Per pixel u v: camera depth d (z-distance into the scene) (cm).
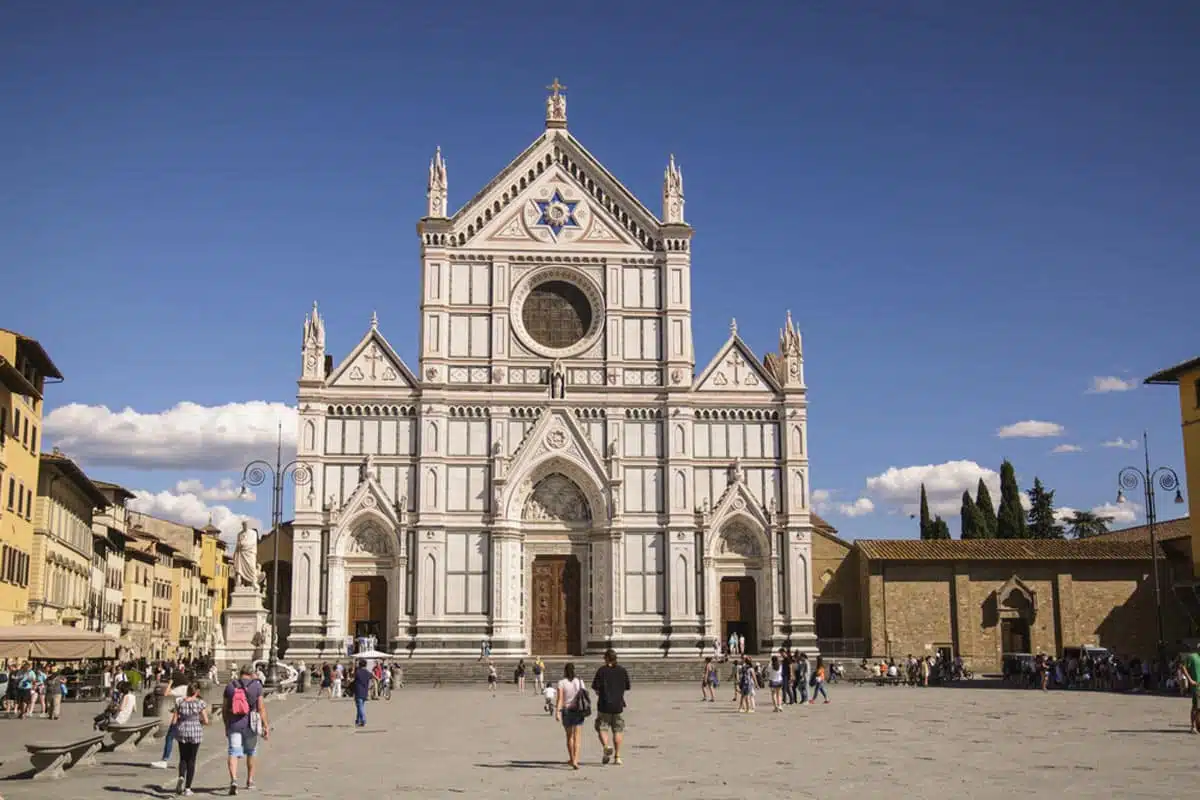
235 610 8812
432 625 9512
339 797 3061
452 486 9738
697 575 9781
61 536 9712
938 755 3866
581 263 10131
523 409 9881
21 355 8481
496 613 9550
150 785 3366
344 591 9588
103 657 6425
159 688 5612
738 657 9481
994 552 10219
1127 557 10150
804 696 6775
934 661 9288
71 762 3822
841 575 10550
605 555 9800
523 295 10081
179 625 15925
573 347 10025
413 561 9619
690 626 9700
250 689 3353
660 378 10062
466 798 3014
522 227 10131
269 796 3122
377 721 5762
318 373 9762
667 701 7175
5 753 4362
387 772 3603
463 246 10038
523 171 10200
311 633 9450
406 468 9738
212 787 3316
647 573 9788
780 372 10231
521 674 8494
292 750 4334
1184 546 10031
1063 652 9800
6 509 8088
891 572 10162
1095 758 3697
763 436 10056
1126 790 2977
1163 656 8138
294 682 8531
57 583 9631
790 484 9944
